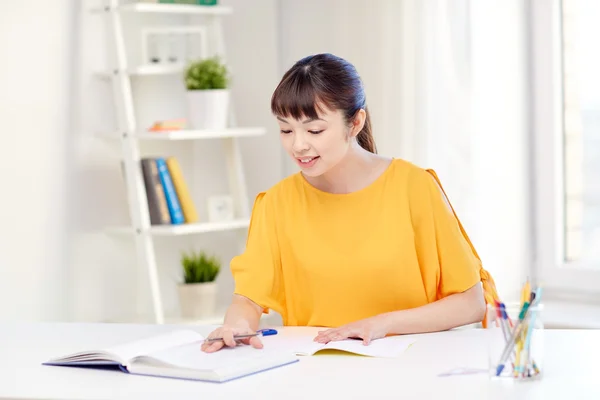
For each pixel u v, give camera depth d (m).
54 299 3.69
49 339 2.26
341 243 2.34
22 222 3.59
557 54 3.75
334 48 4.02
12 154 3.56
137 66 4.02
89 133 3.81
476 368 1.80
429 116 3.63
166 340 2.04
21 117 3.58
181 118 4.10
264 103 4.27
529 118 3.82
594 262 3.75
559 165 3.79
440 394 1.60
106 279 3.88
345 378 1.75
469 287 2.29
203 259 3.94
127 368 1.86
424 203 2.33
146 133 3.66
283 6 4.25
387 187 2.35
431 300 2.35
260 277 2.40
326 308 2.36
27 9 3.59
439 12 3.60
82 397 1.67
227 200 4.03
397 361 1.89
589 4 3.69
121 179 3.93
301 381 1.74
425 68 3.63
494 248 3.69
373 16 3.81
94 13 3.81
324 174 2.36
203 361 1.84
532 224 3.85
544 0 3.73
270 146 4.27
